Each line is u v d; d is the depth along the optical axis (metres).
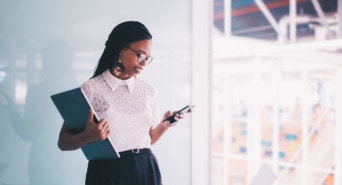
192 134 2.35
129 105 1.40
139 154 1.40
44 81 1.78
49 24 1.79
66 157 1.85
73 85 1.87
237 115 4.11
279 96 3.44
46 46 1.78
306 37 3.71
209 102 2.41
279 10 3.73
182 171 2.31
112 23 2.00
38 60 1.76
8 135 1.69
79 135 1.22
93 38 1.93
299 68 3.37
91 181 1.34
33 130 1.76
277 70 3.33
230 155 3.70
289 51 2.78
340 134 3.24
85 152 1.36
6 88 1.68
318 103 3.60
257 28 3.80
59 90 1.83
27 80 1.73
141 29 1.38
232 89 3.70
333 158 3.53
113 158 1.33
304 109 3.41
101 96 1.34
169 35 2.24
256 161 3.32
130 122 1.39
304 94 3.40
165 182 2.23
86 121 1.22
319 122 3.66
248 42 2.94
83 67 1.90
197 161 2.37
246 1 3.75
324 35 3.66
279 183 3.76
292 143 3.94
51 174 1.81
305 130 3.41
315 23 3.67
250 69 3.28
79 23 1.88
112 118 1.34
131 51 1.37
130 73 1.40
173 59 2.26
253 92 3.21
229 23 3.12
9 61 1.68
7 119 1.69
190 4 2.34
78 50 1.88
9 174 1.70
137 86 1.44
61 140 1.31
